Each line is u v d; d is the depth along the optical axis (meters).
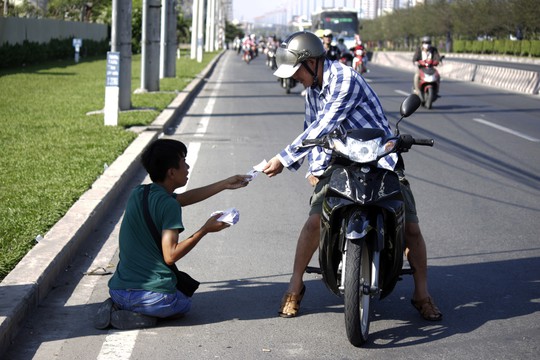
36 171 10.62
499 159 13.90
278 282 6.93
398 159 5.93
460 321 6.11
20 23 43.03
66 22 54.84
